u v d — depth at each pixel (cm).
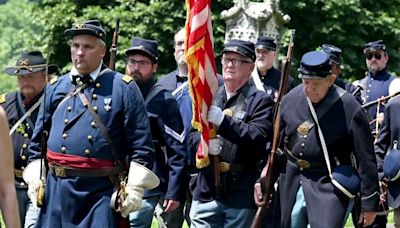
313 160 1484
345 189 1458
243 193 1513
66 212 1366
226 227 1530
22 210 1666
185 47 1512
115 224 1366
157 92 1642
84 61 1374
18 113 1670
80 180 1362
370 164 1466
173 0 5491
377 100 2264
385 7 5925
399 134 1775
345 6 5488
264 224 1571
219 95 1546
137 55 1636
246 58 1519
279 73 1997
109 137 1366
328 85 1471
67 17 5962
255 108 1514
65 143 1370
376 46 2311
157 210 1758
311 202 1471
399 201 1736
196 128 1523
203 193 1531
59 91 1405
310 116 1487
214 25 5247
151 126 1636
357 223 1505
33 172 1430
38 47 6272
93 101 1376
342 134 1470
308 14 5506
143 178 1361
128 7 5738
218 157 1506
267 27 3133
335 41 5591
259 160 1526
